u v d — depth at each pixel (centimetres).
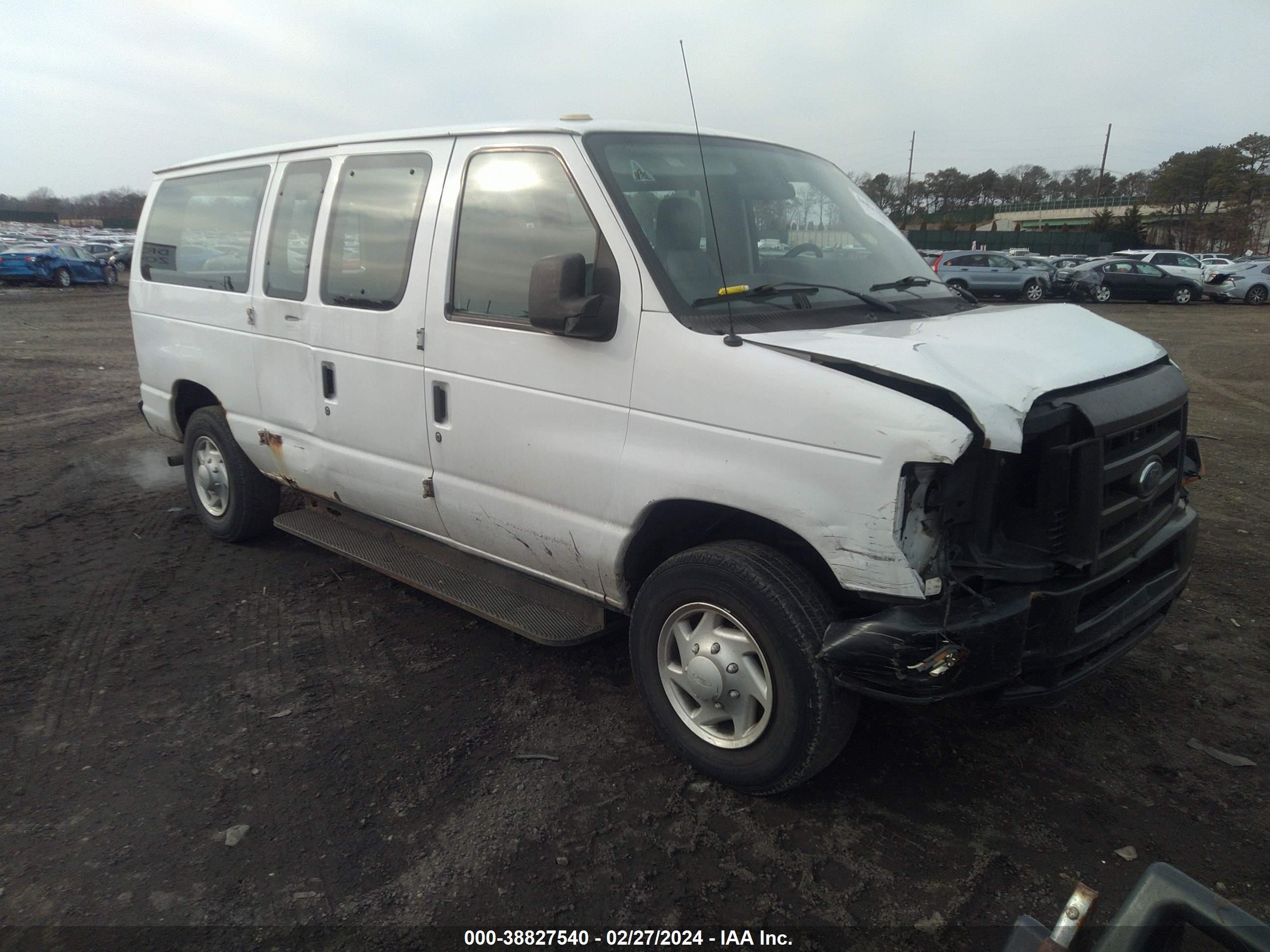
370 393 405
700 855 279
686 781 316
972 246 5684
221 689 383
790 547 305
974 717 357
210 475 551
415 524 415
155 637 432
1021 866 273
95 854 281
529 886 266
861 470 252
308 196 439
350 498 443
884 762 327
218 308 497
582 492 325
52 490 686
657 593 312
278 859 279
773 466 270
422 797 309
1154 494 301
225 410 510
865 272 364
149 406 586
